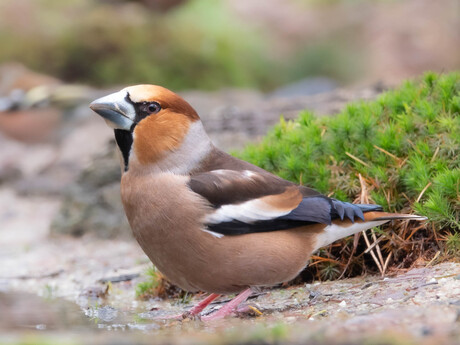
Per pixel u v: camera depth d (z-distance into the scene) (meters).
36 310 10.38
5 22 38.09
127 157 8.91
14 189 22.62
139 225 8.73
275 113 18.52
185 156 8.90
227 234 8.52
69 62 37.81
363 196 10.28
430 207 9.56
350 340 6.52
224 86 40.81
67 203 16.78
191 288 8.99
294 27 53.44
